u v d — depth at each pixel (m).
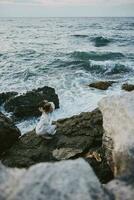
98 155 6.91
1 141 7.88
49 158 7.39
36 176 2.85
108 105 6.45
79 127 8.56
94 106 13.32
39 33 61.19
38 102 12.70
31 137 8.40
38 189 2.70
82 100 14.23
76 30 69.31
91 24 103.12
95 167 6.59
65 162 3.11
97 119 8.70
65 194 2.68
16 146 8.04
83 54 28.83
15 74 20.34
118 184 3.08
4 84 17.81
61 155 7.45
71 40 44.69
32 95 13.05
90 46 38.25
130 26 87.88
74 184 2.79
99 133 8.12
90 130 8.34
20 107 12.37
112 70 22.53
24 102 12.61
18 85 17.64
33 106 12.52
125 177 3.21
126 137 5.00
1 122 8.16
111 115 6.18
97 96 14.91
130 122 5.42
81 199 2.65
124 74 21.50
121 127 5.52
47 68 22.70
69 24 105.75
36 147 7.88
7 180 2.89
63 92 15.75
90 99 14.40
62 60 25.58
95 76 20.73
